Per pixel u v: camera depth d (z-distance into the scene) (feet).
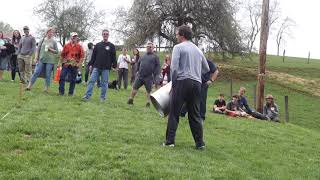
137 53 79.51
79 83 78.74
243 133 46.19
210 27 156.66
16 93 51.21
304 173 31.58
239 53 162.71
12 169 23.52
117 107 49.24
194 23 159.22
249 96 130.72
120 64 79.20
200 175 25.64
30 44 62.64
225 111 62.39
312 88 147.74
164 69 68.44
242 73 163.84
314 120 106.52
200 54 31.83
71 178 22.85
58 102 47.26
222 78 156.35
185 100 31.86
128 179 23.95
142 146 30.94
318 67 194.59
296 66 193.98
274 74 164.35
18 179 22.18
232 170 27.84
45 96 50.83
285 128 57.06
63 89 54.29
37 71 55.26
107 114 43.60
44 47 55.11
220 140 39.11
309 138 51.47
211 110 66.54
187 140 35.88
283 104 123.24
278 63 206.69
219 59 181.47
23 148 27.43
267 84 147.74
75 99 51.03
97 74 51.88
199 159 29.40
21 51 62.28
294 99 131.23
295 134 52.70
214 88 139.33
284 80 155.22
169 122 32.12
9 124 33.01
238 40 159.63
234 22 160.66
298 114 111.96
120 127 37.52
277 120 66.39
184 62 31.17
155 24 159.12
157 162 26.96
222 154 32.71
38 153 26.45
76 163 25.31
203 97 43.29
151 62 54.60
